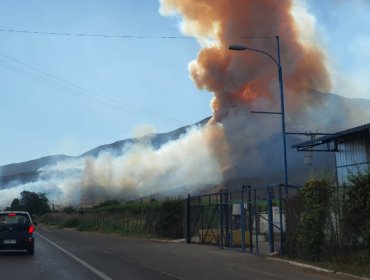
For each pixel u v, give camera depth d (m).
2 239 19.86
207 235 27.31
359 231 14.53
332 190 15.79
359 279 12.52
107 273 13.98
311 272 14.30
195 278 13.00
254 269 15.11
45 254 20.55
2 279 12.80
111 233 43.84
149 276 13.37
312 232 16.16
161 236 34.06
